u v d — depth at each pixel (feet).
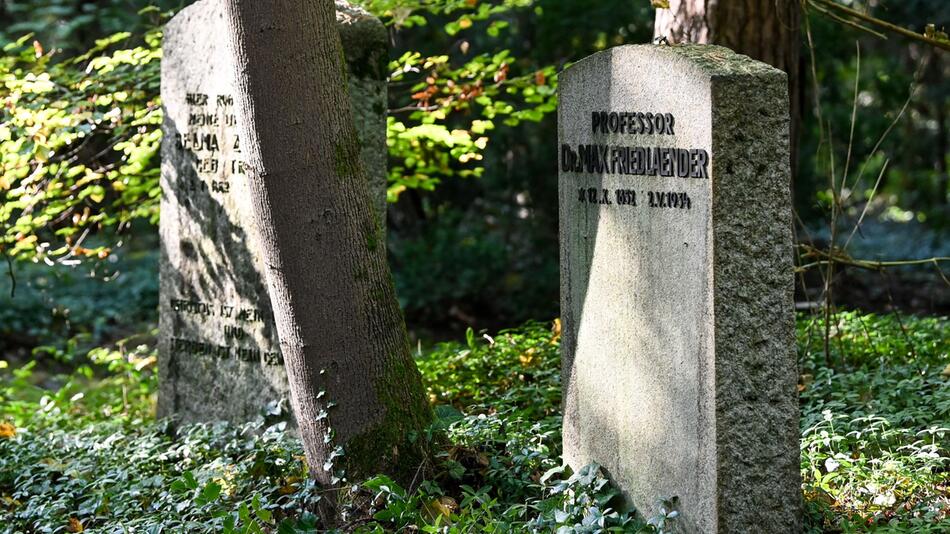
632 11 47.52
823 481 17.54
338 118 17.72
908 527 16.16
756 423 15.29
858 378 22.63
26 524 20.49
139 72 30.14
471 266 53.72
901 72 60.75
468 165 53.01
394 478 18.02
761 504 15.39
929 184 74.90
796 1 25.44
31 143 27.53
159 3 40.50
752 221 15.06
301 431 18.48
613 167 16.87
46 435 27.32
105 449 24.57
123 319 52.31
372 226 18.21
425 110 30.12
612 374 17.21
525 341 27.40
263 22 17.03
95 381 41.75
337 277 17.70
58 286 53.72
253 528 16.76
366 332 17.95
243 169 24.06
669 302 15.87
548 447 20.20
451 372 25.98
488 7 31.86
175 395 26.55
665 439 16.11
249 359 24.38
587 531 15.64
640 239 16.38
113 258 47.78
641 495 16.70
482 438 19.84
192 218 25.62
